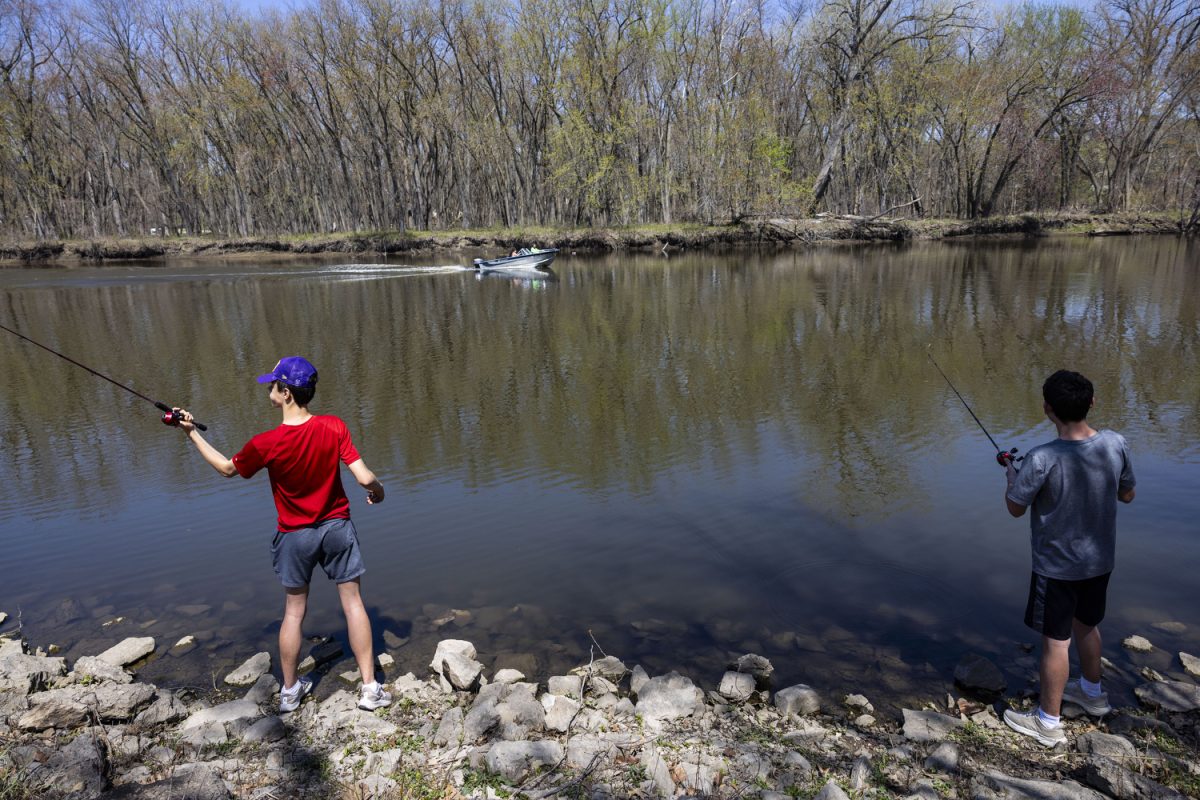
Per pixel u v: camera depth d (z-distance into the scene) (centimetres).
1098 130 4803
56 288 2669
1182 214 4406
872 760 321
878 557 530
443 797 299
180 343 1511
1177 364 1051
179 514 652
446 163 5431
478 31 4541
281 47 4491
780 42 4675
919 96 4297
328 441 360
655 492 667
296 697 377
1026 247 3500
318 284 2664
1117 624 427
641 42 4312
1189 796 288
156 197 5409
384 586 512
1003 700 369
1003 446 759
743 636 440
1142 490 615
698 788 302
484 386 1089
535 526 602
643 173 4653
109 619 480
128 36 4694
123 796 293
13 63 4597
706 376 1111
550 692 390
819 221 4284
